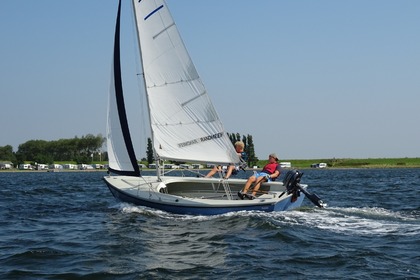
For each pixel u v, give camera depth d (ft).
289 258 33.65
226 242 39.06
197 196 60.90
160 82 56.39
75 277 29.37
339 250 35.73
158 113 56.59
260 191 56.44
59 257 34.55
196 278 29.22
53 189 111.75
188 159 56.70
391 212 54.80
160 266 31.89
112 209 61.72
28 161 548.31
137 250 36.76
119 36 58.75
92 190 107.14
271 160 57.88
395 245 37.40
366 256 33.91
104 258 34.19
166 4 55.21
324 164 469.98
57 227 48.39
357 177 201.67
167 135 56.75
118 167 58.95
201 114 55.67
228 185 57.72
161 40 55.88
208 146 56.13
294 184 53.01
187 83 55.62
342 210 55.47
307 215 51.11
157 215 52.24
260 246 37.50
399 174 245.24
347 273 29.91
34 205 71.05
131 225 47.01
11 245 39.14
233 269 31.07
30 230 46.78
